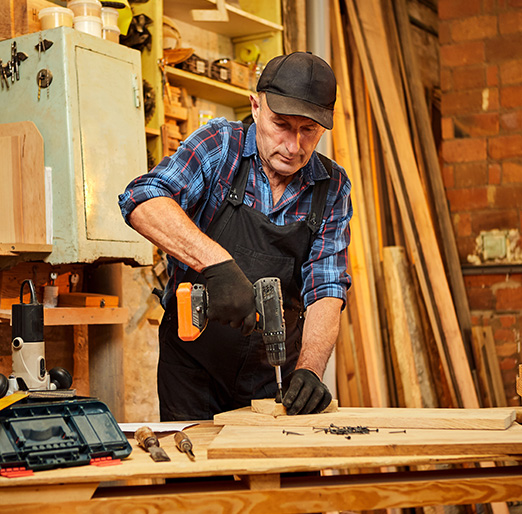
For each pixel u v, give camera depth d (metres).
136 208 1.60
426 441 1.31
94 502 1.17
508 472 1.33
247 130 1.84
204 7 3.19
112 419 1.34
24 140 2.22
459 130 4.12
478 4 4.10
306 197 1.87
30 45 2.27
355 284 3.61
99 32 2.42
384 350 3.69
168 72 2.96
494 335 3.97
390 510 3.34
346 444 1.28
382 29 3.92
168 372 1.90
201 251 1.50
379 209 3.84
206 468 1.20
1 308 2.30
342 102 3.73
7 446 1.20
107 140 2.34
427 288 3.81
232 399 1.88
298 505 1.23
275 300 1.52
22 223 2.23
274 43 3.54
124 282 2.94
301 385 1.53
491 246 4.00
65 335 2.71
